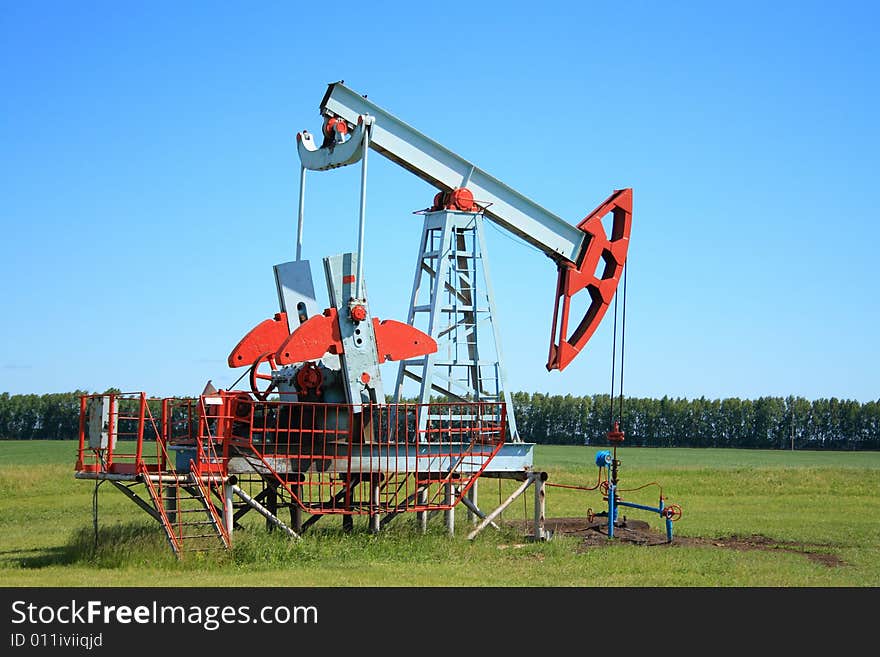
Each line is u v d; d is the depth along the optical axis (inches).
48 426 4121.6
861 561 638.5
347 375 645.3
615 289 786.2
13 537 754.8
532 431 4453.7
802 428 4431.6
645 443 4453.7
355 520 757.3
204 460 605.3
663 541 725.9
